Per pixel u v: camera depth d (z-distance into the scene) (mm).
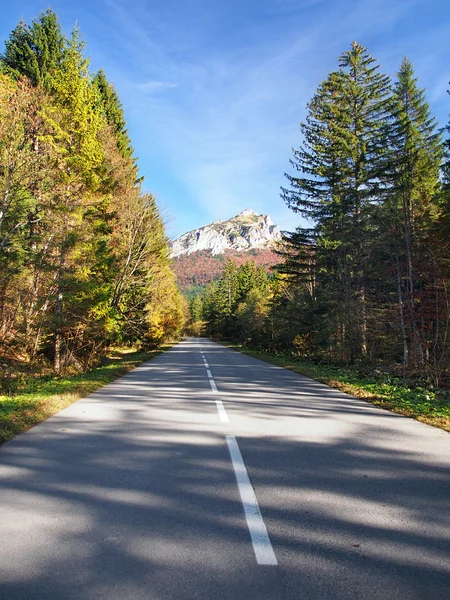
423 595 2414
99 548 2904
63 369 17016
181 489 4020
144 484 4152
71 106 15812
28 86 15031
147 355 27000
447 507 3652
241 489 4031
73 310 16516
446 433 6340
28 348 17672
